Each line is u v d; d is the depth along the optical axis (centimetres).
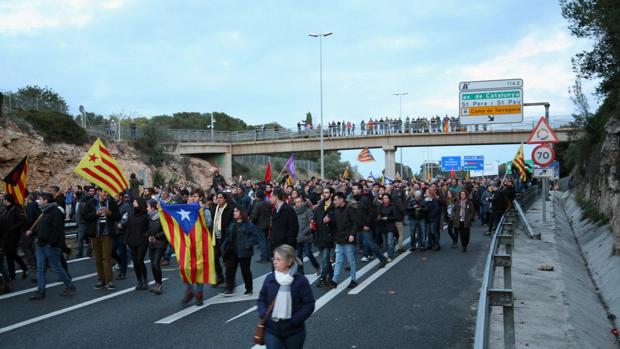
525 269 1168
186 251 897
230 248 1003
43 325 794
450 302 906
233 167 6006
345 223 1028
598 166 2200
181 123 8481
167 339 712
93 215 1070
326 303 907
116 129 4438
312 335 722
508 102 1980
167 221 912
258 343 485
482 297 479
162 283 1121
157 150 4572
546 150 1653
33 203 1230
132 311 873
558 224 2119
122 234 1163
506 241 1002
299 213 1202
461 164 5797
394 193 1445
